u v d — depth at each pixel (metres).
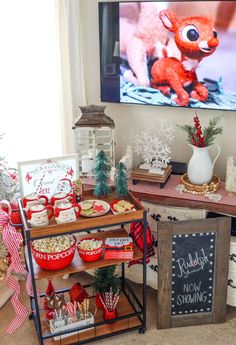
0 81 2.71
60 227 1.89
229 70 2.32
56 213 1.91
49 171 2.10
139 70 2.53
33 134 2.91
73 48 2.65
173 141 2.69
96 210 2.02
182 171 2.62
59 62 2.69
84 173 2.57
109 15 2.47
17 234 2.01
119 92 2.65
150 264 2.45
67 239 2.04
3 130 2.83
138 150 2.58
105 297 2.23
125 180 2.16
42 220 1.88
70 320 2.17
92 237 2.20
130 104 2.66
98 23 2.58
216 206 2.24
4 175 2.46
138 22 2.41
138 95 2.60
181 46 2.36
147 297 2.54
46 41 2.68
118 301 2.40
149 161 2.53
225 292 2.28
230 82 2.34
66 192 2.08
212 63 2.34
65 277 2.68
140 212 2.00
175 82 2.46
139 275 2.52
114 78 2.62
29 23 2.62
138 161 2.84
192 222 2.16
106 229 2.49
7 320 2.38
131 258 2.10
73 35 2.62
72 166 2.14
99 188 2.17
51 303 2.23
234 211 2.20
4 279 2.54
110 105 2.78
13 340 2.24
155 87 2.53
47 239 2.03
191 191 2.38
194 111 2.56
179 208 2.29
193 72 2.40
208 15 2.24
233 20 2.21
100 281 2.28
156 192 2.40
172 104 2.54
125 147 2.86
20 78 2.74
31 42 2.67
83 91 2.79
